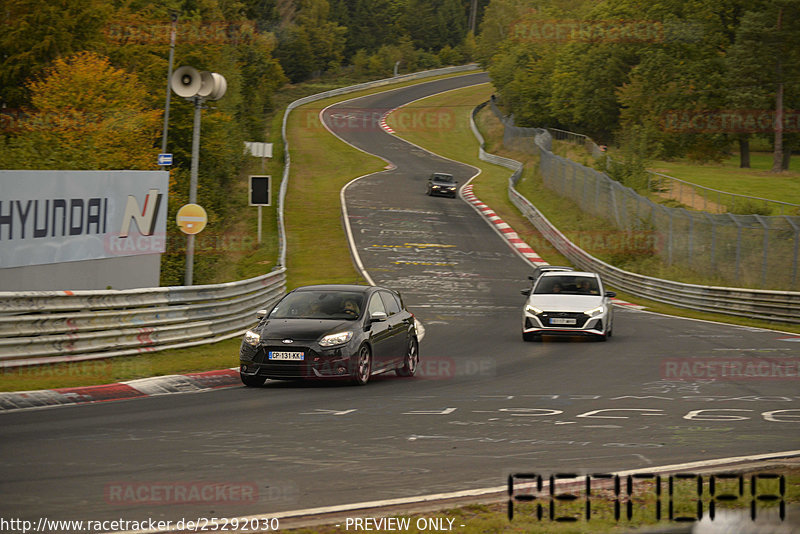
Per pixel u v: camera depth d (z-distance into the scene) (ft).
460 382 69.97
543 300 102.12
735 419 52.49
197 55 236.02
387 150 410.52
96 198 87.20
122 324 78.07
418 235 224.74
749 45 330.54
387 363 70.59
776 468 37.55
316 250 203.31
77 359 71.36
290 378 64.28
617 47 400.47
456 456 40.75
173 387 64.23
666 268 178.70
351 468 37.83
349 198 278.87
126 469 36.88
